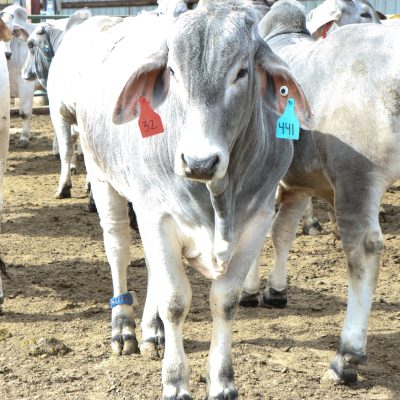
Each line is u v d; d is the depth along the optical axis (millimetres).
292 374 6273
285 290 7781
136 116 4977
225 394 5375
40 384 6109
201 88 4547
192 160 4410
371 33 6078
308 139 6559
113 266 6727
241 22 4668
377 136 5789
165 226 5344
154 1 24641
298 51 6883
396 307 7871
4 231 10844
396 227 10953
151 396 5891
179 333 5441
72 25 11500
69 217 11625
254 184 5297
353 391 6000
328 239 10398
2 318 7535
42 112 22625
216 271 5285
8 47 16141
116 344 6660
